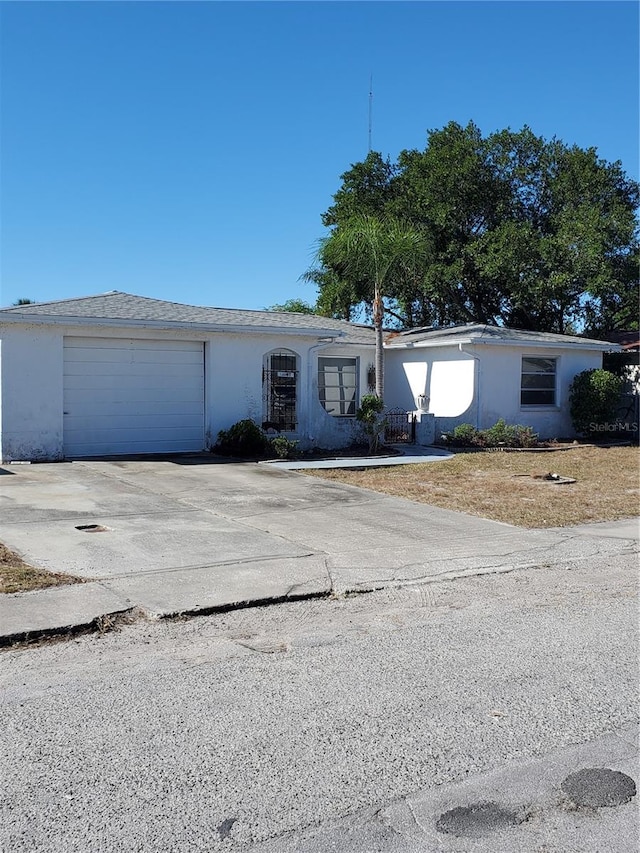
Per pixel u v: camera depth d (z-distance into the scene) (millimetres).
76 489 11727
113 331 15617
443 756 3857
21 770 3666
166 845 3098
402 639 5645
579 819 3316
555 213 29078
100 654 5250
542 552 8570
